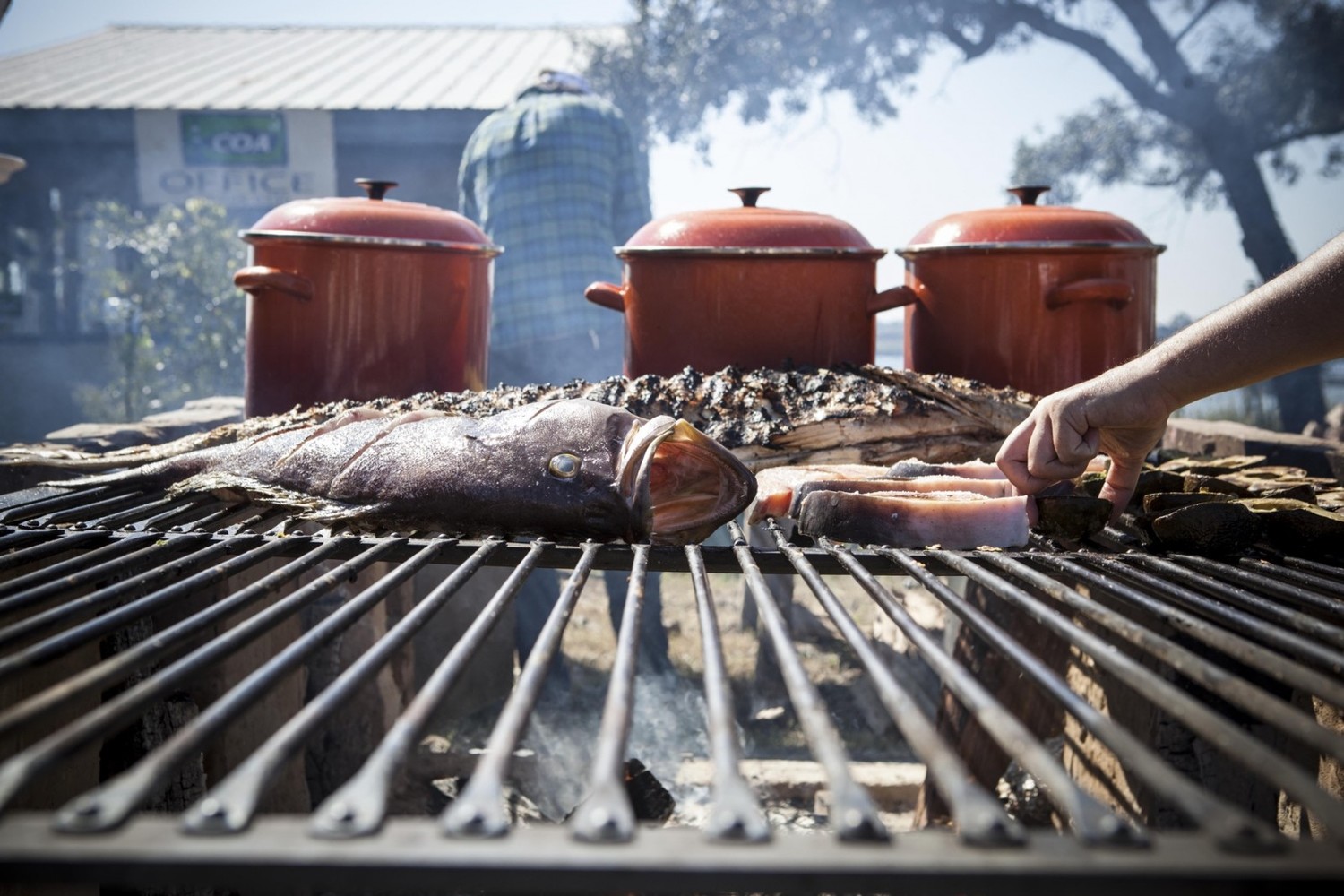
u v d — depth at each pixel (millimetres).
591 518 2053
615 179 5605
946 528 2059
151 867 768
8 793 839
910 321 3672
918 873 773
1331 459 4418
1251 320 1881
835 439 2801
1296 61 12102
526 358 5461
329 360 3408
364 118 11922
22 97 12867
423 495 2131
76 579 1605
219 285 11070
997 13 12734
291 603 1429
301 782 3334
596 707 4809
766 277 3221
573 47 14242
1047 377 3352
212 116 12227
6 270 12898
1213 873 770
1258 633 1431
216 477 2367
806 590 6047
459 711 4613
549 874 777
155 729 2506
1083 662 3143
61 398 12820
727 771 903
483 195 5523
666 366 3324
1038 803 3279
